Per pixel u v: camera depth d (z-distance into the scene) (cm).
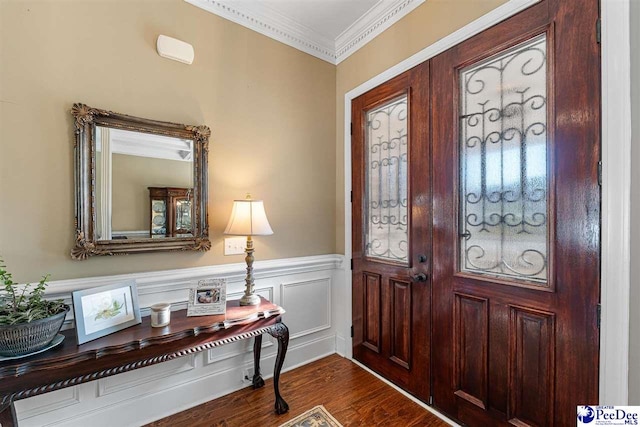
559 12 130
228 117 208
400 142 210
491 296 156
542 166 138
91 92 161
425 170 190
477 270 164
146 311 175
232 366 205
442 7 179
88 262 161
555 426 132
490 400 157
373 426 170
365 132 238
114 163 167
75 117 155
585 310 123
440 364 181
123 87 170
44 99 150
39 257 149
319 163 257
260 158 222
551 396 134
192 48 191
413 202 198
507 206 152
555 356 133
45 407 148
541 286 137
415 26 196
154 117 180
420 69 193
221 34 206
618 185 114
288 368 234
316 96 254
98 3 164
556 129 132
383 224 224
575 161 126
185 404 187
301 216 245
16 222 144
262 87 224
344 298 257
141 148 175
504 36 150
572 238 127
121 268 170
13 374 110
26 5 146
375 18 222
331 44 259
